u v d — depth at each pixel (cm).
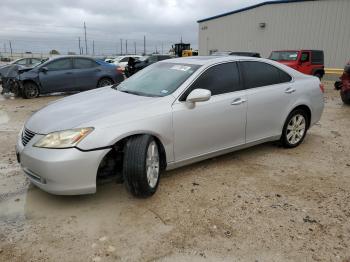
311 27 2209
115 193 378
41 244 287
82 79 1177
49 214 334
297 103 513
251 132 466
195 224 317
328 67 2169
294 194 381
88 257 271
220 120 421
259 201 363
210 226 314
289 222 322
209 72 423
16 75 1136
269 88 480
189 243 289
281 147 540
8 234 300
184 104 390
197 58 468
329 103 1041
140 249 281
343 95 983
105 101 393
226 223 319
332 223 322
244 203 358
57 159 313
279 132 508
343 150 540
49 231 306
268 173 439
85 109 368
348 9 2034
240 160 484
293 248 283
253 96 455
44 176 320
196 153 412
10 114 845
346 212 343
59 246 285
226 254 275
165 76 434
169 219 325
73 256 272
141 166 335
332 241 294
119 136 334
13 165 463
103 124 332
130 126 342
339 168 462
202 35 3219
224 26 2898
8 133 641
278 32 2398
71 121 337
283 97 494
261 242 291
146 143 343
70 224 317
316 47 2205
